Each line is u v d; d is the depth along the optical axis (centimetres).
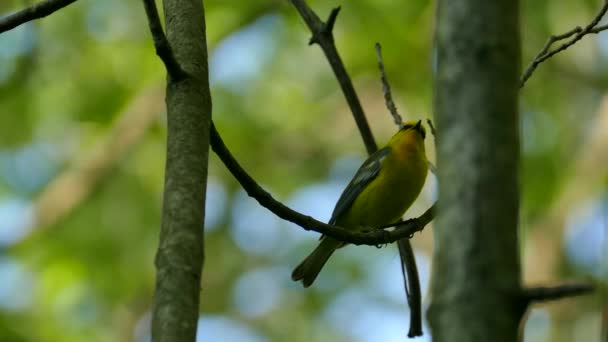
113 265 1524
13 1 1504
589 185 1532
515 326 283
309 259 888
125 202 1586
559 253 1477
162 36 455
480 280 285
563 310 1343
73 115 1560
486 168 294
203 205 430
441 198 300
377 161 942
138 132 1571
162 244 404
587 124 1628
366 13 1530
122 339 1473
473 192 293
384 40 1548
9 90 1495
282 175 1716
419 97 1591
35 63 1492
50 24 1555
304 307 1642
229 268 1745
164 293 380
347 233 594
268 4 1529
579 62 1675
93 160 1570
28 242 1512
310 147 1725
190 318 375
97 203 1570
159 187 1611
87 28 1560
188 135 454
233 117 1642
